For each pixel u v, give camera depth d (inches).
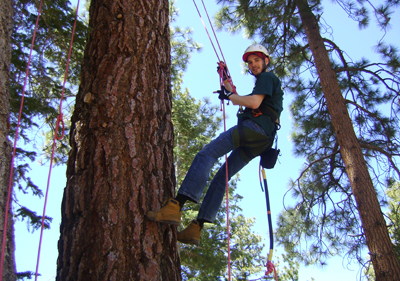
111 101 94.7
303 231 304.3
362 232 286.8
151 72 103.0
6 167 92.7
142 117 96.7
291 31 347.9
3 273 82.4
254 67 114.3
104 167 88.8
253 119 102.9
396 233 276.1
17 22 179.2
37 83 192.7
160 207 91.1
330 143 322.7
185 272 415.2
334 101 277.3
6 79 101.1
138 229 86.0
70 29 186.9
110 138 91.4
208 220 104.5
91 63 101.6
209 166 99.3
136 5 107.3
